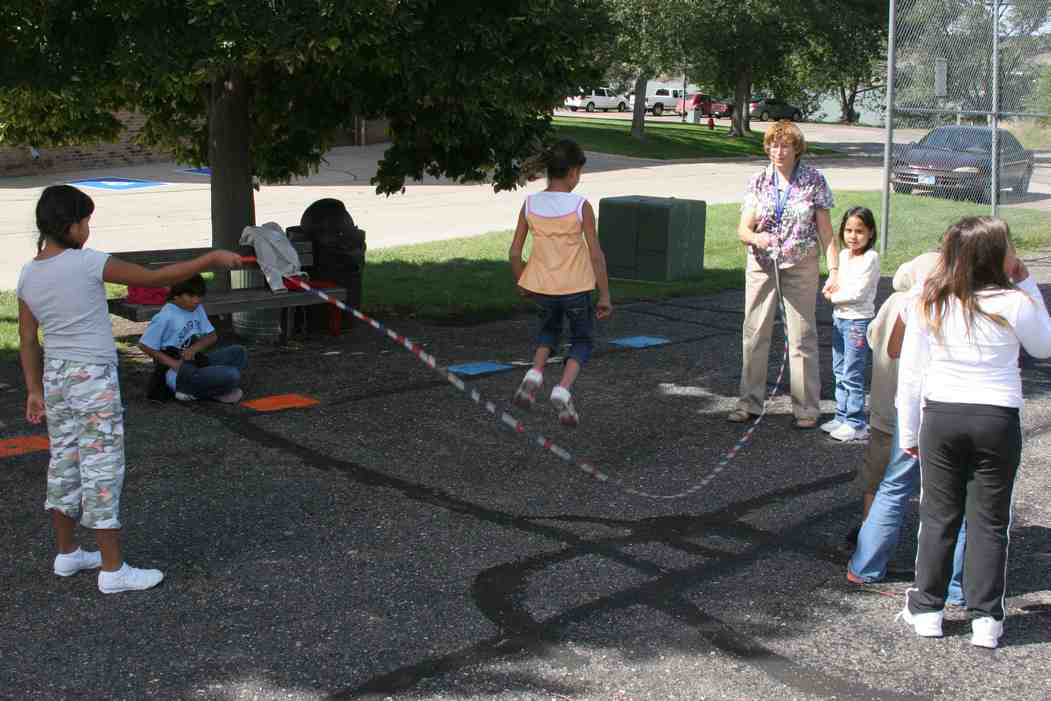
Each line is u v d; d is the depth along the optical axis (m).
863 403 7.16
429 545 5.28
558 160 6.04
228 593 4.71
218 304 8.61
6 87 7.70
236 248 9.82
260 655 4.17
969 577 4.35
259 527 5.46
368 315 10.91
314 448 6.73
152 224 18.05
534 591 4.78
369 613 4.54
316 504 5.80
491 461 6.57
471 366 8.90
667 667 4.13
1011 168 19.17
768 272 7.27
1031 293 4.40
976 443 4.22
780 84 52.84
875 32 39.19
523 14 8.35
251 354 9.20
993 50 15.18
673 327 10.78
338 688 3.94
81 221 4.66
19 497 5.80
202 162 11.67
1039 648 4.35
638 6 35.38
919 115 15.23
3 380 8.08
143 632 4.35
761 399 7.53
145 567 4.96
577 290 5.95
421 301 11.56
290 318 9.67
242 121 9.73
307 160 10.99
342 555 5.14
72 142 10.87
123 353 9.16
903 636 4.45
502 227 18.69
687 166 33.91
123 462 4.72
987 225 4.23
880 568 4.95
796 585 4.93
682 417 7.62
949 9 14.96
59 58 7.71
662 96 69.44
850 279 6.95
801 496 6.08
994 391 4.20
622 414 7.66
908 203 20.02
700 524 5.64
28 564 4.99
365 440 6.91
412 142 10.03
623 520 5.68
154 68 7.51
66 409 4.63
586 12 8.72
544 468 6.48
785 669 4.14
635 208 13.47
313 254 9.91
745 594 4.81
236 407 7.58
